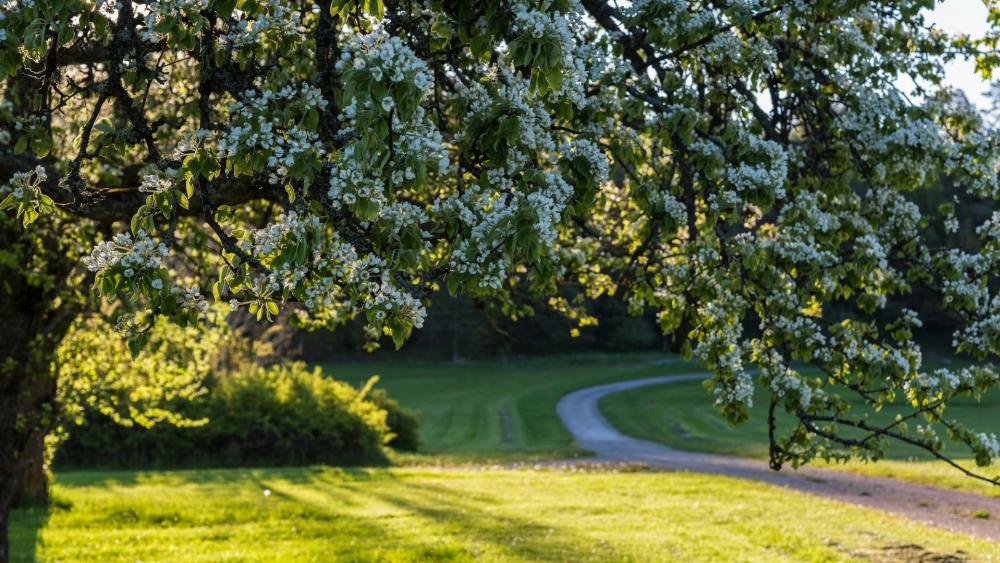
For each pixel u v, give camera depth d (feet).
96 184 23.41
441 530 47.55
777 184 13.94
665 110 14.43
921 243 17.38
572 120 14.17
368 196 9.48
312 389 107.24
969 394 15.99
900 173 17.39
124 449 97.35
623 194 24.26
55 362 39.32
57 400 41.60
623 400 165.89
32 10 9.61
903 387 15.97
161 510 54.34
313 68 15.71
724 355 15.66
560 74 9.37
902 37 19.26
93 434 95.20
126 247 9.89
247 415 100.99
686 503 57.82
